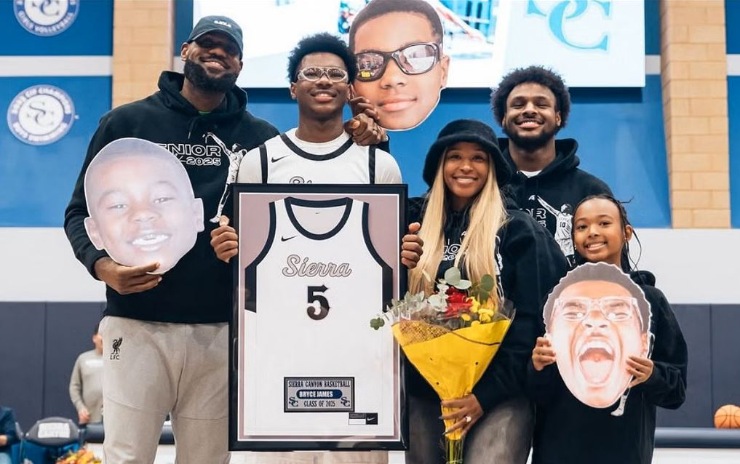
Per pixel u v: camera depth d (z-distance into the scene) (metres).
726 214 7.71
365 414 2.87
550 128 3.75
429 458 2.98
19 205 7.96
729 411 6.25
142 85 7.88
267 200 2.91
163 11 7.94
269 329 2.88
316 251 2.90
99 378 7.18
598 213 2.98
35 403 7.79
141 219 2.95
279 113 7.69
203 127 3.21
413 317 2.77
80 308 7.85
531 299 2.95
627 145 7.82
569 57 7.70
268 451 2.87
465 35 7.62
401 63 6.71
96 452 5.73
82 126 7.99
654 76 7.92
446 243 3.05
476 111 7.66
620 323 2.80
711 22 7.81
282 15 7.64
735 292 7.68
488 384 2.87
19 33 8.04
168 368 3.11
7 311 7.85
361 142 3.09
